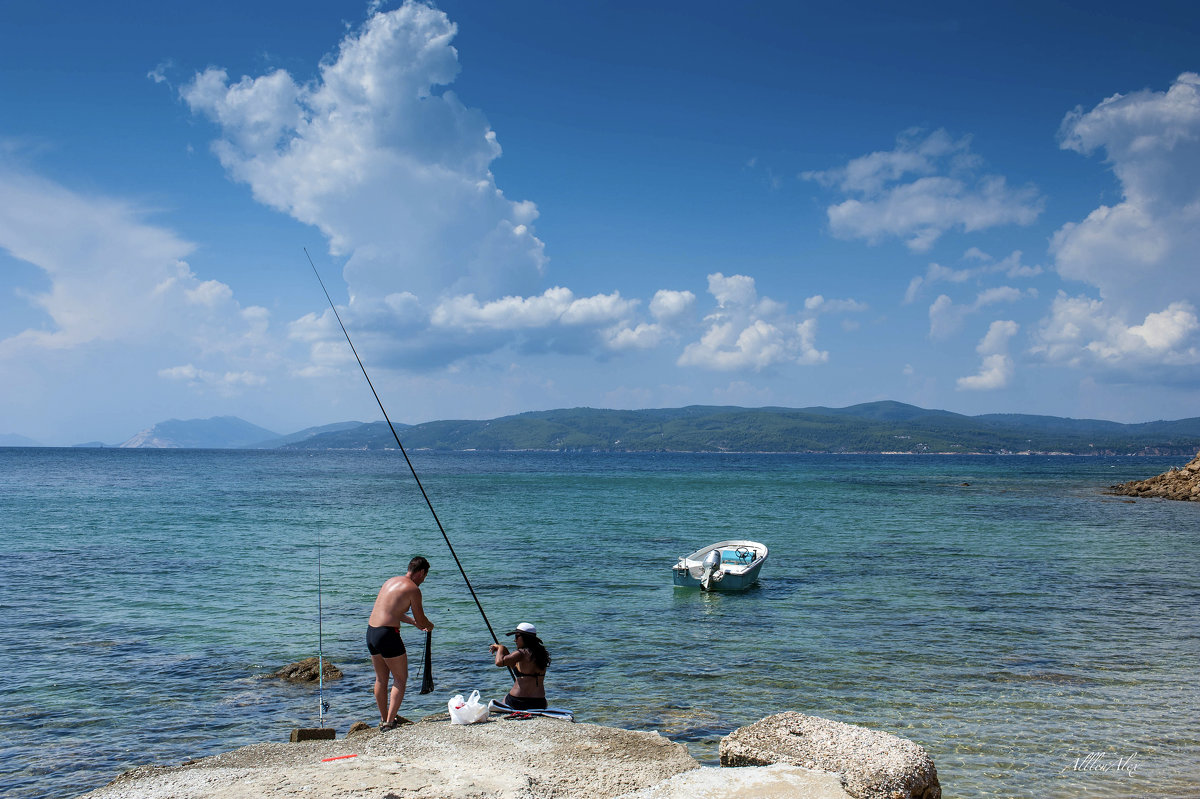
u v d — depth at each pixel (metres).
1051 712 11.02
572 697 11.74
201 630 16.08
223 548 29.11
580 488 73.75
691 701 11.56
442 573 23.62
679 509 49.12
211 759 6.50
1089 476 107.06
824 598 19.97
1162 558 27.36
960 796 8.19
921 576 23.47
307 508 48.38
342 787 5.54
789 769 5.68
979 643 15.10
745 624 16.88
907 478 100.50
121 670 13.16
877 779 5.38
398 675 7.71
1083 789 8.38
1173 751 9.49
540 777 5.91
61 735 10.24
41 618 17.12
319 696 11.84
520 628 8.26
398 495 61.94
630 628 16.53
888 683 12.46
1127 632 16.03
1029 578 23.05
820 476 106.06
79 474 94.12
